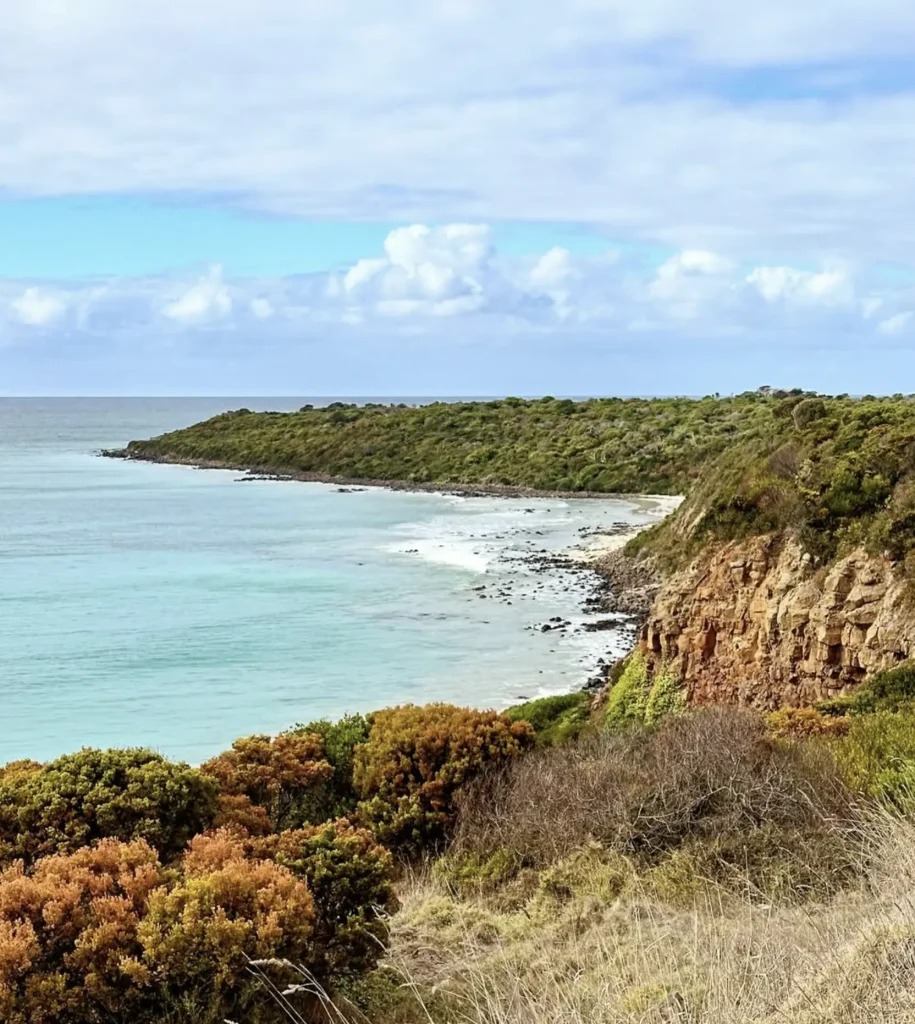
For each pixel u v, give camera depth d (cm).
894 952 536
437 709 1445
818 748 1141
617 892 927
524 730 1407
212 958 689
